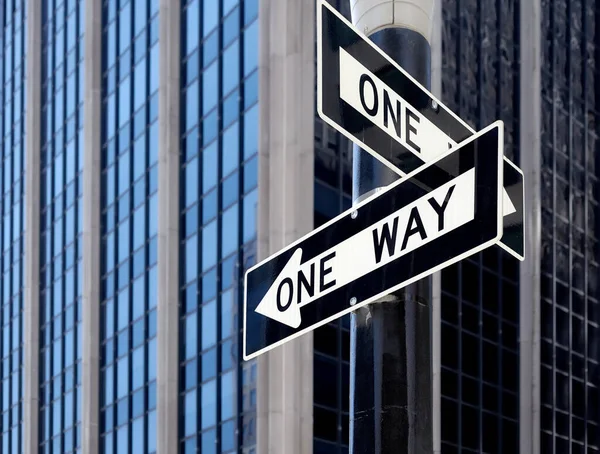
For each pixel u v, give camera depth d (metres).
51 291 43.41
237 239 31.22
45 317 43.66
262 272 4.82
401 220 4.11
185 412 32.56
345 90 4.09
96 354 38.59
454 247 3.81
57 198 43.94
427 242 3.94
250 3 32.41
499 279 38.09
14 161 48.94
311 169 29.66
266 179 30.27
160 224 34.72
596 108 46.22
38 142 46.34
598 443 41.84
